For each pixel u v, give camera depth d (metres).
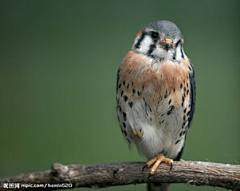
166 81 10.44
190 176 9.55
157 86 10.44
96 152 13.66
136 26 16.17
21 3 16.72
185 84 10.66
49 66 15.58
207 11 16.19
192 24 16.09
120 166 9.73
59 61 15.70
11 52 15.96
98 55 15.77
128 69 10.55
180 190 12.05
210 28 16.02
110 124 14.30
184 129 10.98
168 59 10.55
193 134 13.85
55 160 13.41
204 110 14.35
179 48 10.77
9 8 16.70
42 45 16.05
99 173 9.62
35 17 16.44
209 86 14.90
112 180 9.68
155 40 10.66
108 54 15.77
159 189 11.09
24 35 16.28
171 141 10.95
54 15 16.48
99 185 9.69
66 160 13.47
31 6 16.73
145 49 10.68
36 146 13.66
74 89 15.05
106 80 15.20
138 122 10.63
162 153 10.81
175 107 10.60
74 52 15.85
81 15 16.38
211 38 15.90
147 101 10.52
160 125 10.70
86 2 16.67
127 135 10.94
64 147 13.76
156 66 10.47
